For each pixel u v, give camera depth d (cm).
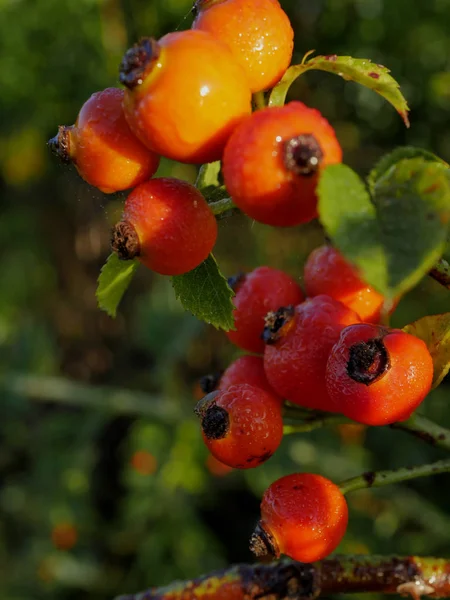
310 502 15
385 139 44
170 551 44
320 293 16
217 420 15
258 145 13
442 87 41
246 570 16
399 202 12
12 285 52
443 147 43
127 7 43
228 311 15
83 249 54
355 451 42
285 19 14
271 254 48
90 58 46
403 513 40
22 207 55
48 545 45
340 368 14
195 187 15
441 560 16
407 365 14
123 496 52
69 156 14
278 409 15
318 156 12
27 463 49
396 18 41
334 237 11
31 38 46
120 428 53
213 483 46
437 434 16
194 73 13
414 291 41
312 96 44
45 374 43
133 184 14
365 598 36
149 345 42
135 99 13
